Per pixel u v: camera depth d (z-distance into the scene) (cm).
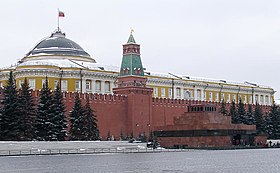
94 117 9319
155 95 13625
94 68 12488
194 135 9544
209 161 5331
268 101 17262
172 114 11600
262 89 16950
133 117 10644
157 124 11206
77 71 11794
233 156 6406
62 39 13312
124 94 10819
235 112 12025
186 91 14538
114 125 10356
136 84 10838
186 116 9894
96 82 12238
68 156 6550
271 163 4962
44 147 7719
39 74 11344
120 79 10969
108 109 10275
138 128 10725
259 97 16875
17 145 7425
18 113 8231
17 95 8344
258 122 12319
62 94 9419
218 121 9869
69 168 4388
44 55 12725
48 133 8575
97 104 10062
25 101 8381
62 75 11681
